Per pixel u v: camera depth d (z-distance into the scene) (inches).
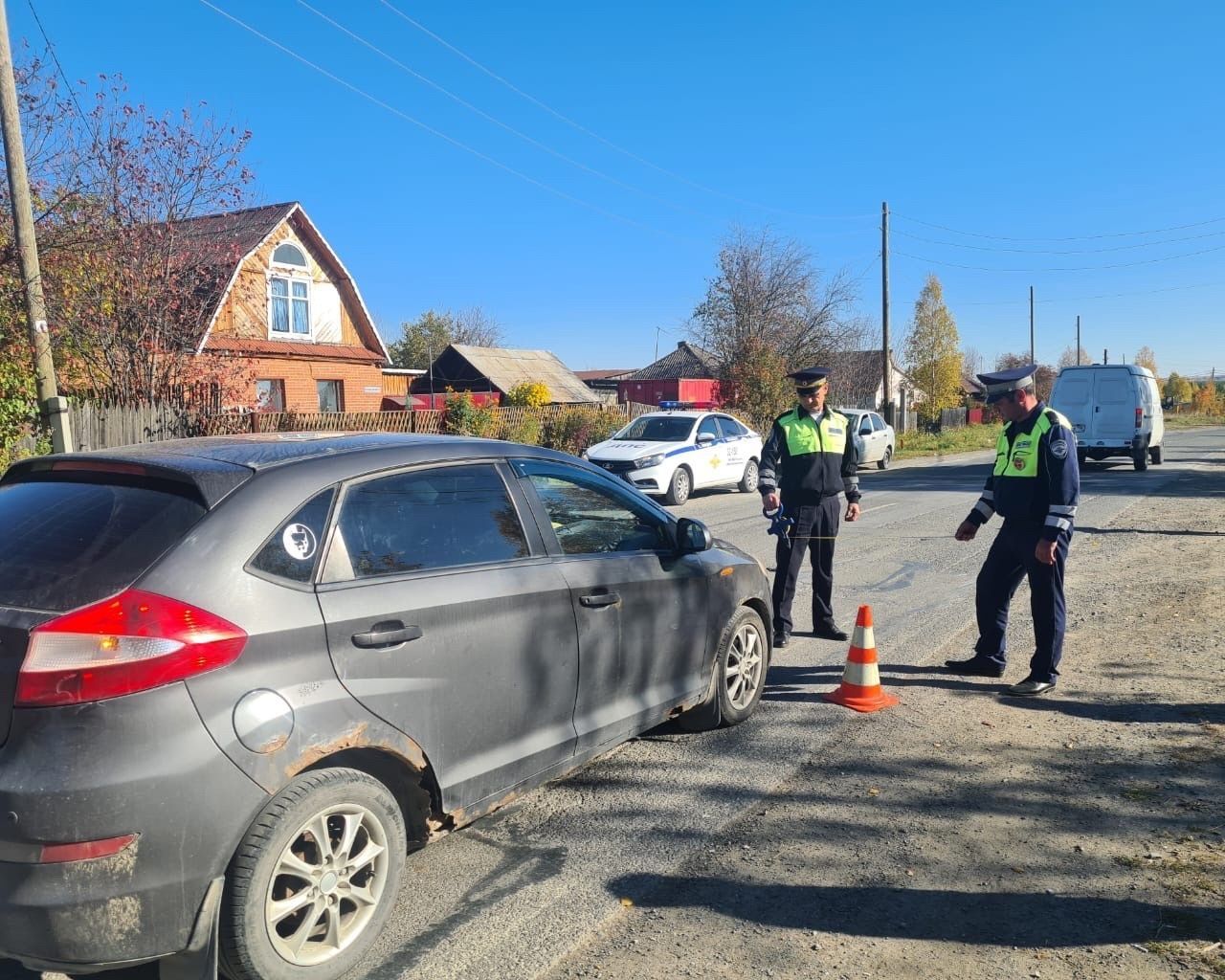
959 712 213.6
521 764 143.3
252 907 105.2
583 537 163.2
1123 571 378.3
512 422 906.1
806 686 232.2
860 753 189.2
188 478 114.7
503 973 117.4
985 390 232.8
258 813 106.7
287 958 109.3
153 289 561.9
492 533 144.6
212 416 605.6
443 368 1834.4
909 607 321.1
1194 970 117.0
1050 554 217.0
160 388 586.2
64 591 103.7
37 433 492.7
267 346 1008.2
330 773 113.3
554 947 123.2
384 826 119.3
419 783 129.0
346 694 115.6
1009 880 139.5
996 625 238.8
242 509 114.1
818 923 128.7
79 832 95.2
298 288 1086.4
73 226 534.3
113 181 546.3
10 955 98.3
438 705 128.0
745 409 1263.5
